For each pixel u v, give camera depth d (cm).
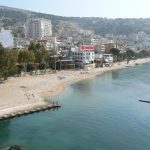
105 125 12756
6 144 10425
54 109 15200
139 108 15800
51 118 13600
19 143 10562
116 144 10694
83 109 15362
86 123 12988
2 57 19388
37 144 10525
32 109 14462
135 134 11712
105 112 14850
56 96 18300
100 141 10956
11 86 19850
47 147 10275
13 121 12975
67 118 13662
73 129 12162
